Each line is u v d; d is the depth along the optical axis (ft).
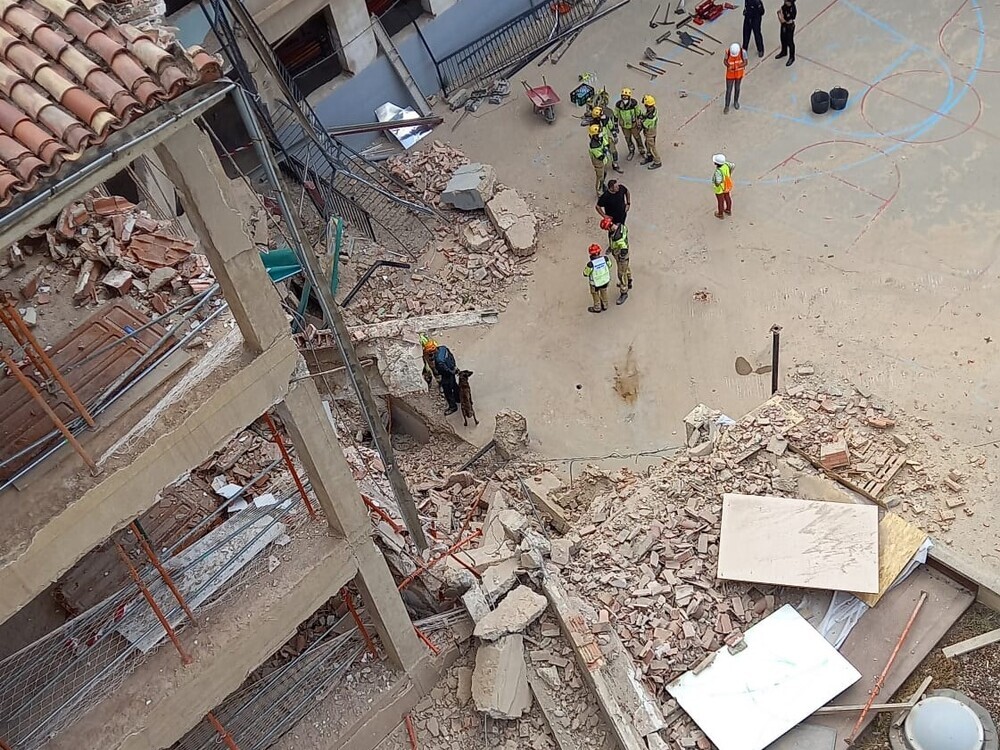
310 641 43.96
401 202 71.51
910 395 55.16
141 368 30.22
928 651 42.29
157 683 32.53
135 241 39.65
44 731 31.81
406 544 44.32
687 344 61.62
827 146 71.05
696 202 69.87
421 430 61.16
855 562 43.65
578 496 53.42
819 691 40.75
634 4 86.63
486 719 42.01
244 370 28.91
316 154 75.05
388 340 57.41
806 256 64.59
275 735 40.93
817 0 82.33
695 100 77.30
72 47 22.88
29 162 21.38
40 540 25.88
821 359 58.54
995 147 67.72
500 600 43.62
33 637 35.60
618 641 42.55
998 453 51.01
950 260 62.03
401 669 42.11
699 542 46.32
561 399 60.39
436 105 82.48
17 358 32.91
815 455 50.34
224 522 38.73
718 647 42.98
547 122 78.38
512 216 69.31
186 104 23.13
